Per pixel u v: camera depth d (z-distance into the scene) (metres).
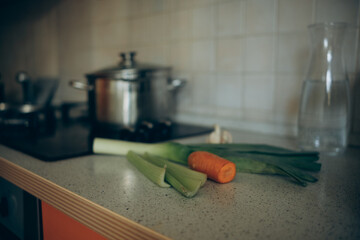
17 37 1.93
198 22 1.04
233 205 0.47
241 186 0.54
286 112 0.89
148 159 0.64
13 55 1.99
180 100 1.13
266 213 0.45
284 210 0.46
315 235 0.40
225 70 1.00
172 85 0.98
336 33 0.69
